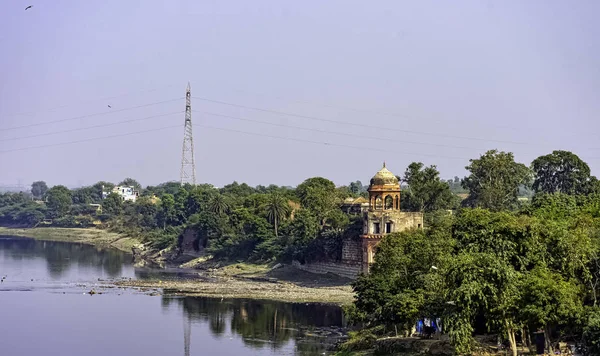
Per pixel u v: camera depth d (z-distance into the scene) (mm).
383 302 113250
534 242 102062
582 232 106562
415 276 114438
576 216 122000
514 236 102625
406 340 106750
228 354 120000
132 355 120438
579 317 89438
